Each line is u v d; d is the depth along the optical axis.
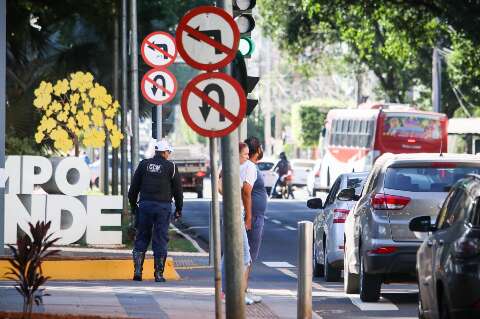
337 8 102.19
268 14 135.38
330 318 31.44
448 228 25.73
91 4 78.19
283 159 124.50
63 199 52.59
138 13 89.44
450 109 136.00
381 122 107.81
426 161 34.31
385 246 33.69
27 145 71.62
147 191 40.16
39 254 25.09
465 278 23.27
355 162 112.38
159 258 40.34
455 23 86.31
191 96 25.75
